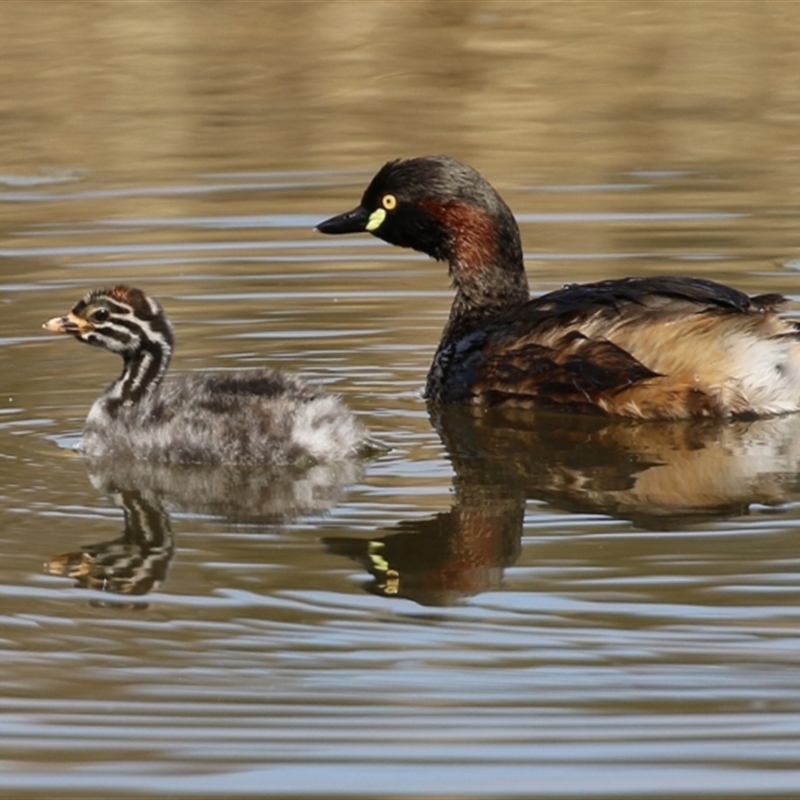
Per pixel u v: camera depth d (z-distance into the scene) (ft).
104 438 43.52
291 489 40.50
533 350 47.11
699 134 74.18
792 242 60.29
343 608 32.83
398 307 55.93
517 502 38.91
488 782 27.07
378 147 73.10
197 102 79.46
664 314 45.93
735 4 92.17
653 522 37.17
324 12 91.40
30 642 31.71
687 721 28.55
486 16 91.35
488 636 31.50
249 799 26.84
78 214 65.92
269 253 61.52
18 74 82.89
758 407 45.34
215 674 30.35
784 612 32.04
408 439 44.70
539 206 65.46
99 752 28.09
